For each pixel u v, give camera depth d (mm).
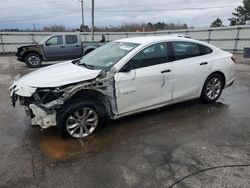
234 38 18750
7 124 4355
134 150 3398
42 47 12453
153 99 4301
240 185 2641
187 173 2855
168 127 4148
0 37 21406
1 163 3096
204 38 21125
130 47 4223
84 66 4219
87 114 3762
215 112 4855
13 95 3889
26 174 2869
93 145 3551
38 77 3779
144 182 2707
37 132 4000
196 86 4914
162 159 3162
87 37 24578
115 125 4219
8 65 13367
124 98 3939
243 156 3215
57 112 3553
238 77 8688
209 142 3613
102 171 2914
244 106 5246
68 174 2865
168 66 4359
